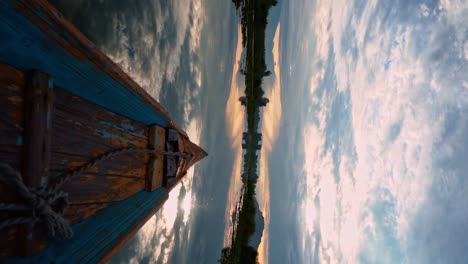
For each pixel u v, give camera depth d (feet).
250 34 82.12
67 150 5.77
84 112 6.47
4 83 4.50
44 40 5.18
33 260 4.80
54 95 5.46
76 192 6.08
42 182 4.89
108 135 7.50
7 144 4.46
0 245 4.30
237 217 86.84
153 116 11.15
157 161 10.91
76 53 5.95
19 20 4.64
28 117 4.83
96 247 6.40
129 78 9.07
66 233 5.09
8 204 4.11
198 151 19.45
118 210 7.98
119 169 8.18
